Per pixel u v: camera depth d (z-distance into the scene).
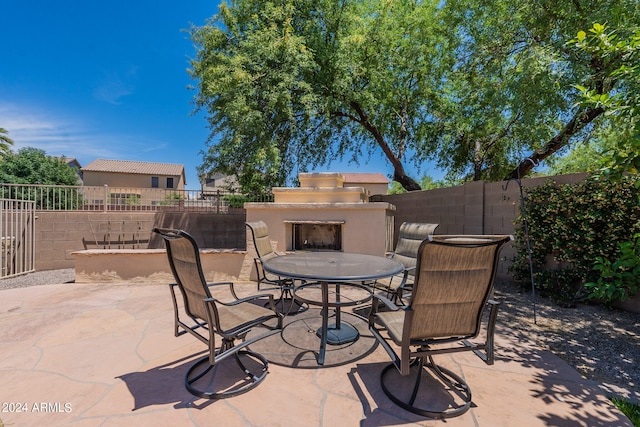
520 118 6.32
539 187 4.57
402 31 8.45
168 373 2.36
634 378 2.33
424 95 9.09
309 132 8.53
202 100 7.19
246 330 2.12
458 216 6.27
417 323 1.79
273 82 6.20
